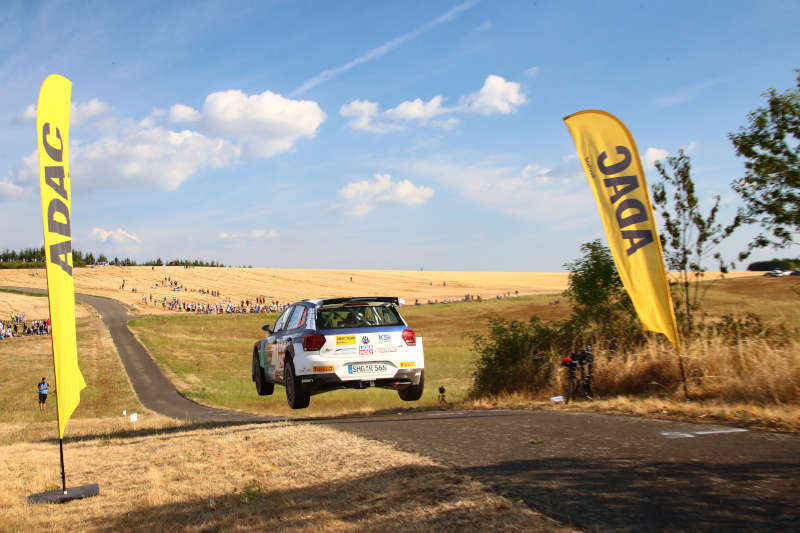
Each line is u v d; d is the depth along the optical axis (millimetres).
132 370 43531
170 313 85562
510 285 137875
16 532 5086
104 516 5281
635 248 8500
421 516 3650
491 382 12203
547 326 12469
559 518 3254
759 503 3182
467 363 40625
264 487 5246
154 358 48938
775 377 7090
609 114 8672
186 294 107188
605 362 10234
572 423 6238
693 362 8773
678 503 3289
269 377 10516
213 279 125562
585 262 12188
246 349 57688
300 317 9086
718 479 3664
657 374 9266
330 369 8234
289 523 4020
